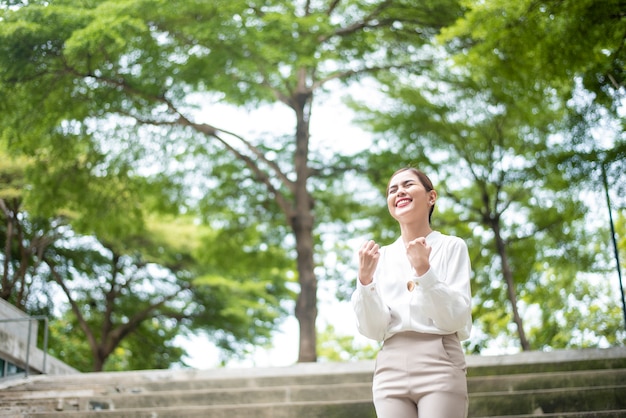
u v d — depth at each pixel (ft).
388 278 11.44
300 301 54.29
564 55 31.12
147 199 59.16
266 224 63.52
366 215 61.00
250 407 23.98
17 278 59.82
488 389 26.48
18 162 54.75
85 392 29.48
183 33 45.39
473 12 30.66
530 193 57.52
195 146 57.67
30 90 42.68
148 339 76.64
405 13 52.06
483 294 59.52
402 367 10.87
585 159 40.52
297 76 58.23
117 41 40.40
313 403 23.81
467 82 54.03
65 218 63.46
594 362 28.84
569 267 56.34
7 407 27.02
